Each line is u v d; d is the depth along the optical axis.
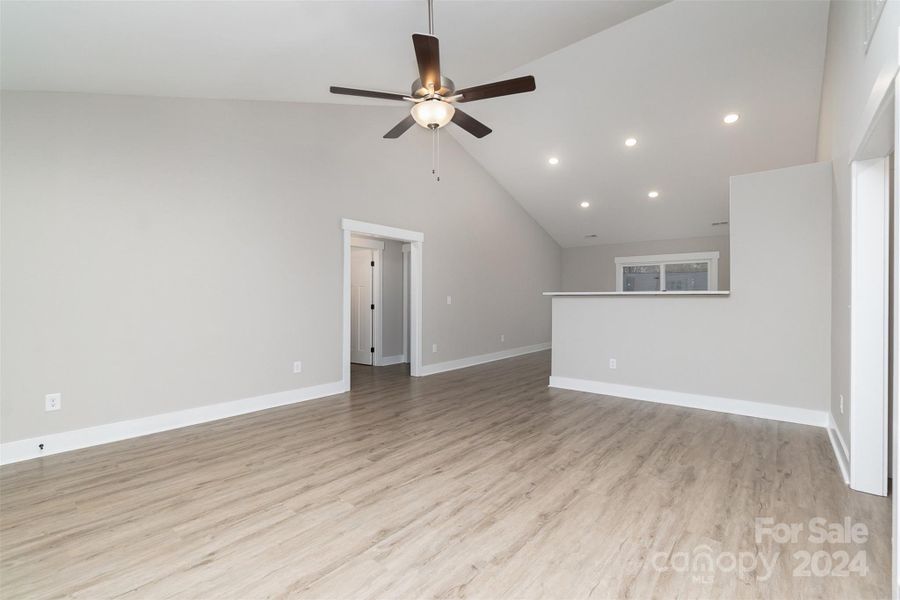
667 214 7.26
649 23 3.94
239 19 2.05
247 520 2.01
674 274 8.20
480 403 4.22
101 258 3.02
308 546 1.80
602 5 2.41
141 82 2.84
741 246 3.77
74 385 2.91
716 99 4.72
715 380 3.94
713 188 6.30
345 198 4.70
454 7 2.19
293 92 3.47
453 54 2.90
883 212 2.21
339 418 3.70
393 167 5.29
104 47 2.20
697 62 4.30
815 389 3.46
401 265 6.89
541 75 4.82
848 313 2.44
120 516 2.04
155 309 3.29
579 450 2.91
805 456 2.79
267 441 3.10
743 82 4.43
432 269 5.90
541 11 2.36
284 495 2.26
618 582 1.56
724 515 2.03
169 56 2.44
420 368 5.72
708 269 7.78
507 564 1.67
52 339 2.82
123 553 1.75
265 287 3.99
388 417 3.73
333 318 4.59
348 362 4.76
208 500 2.20
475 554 1.74
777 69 4.19
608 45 4.27
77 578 1.59
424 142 5.76
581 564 1.67
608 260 8.87
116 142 3.09
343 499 2.21
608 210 7.54
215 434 3.26
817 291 3.46
